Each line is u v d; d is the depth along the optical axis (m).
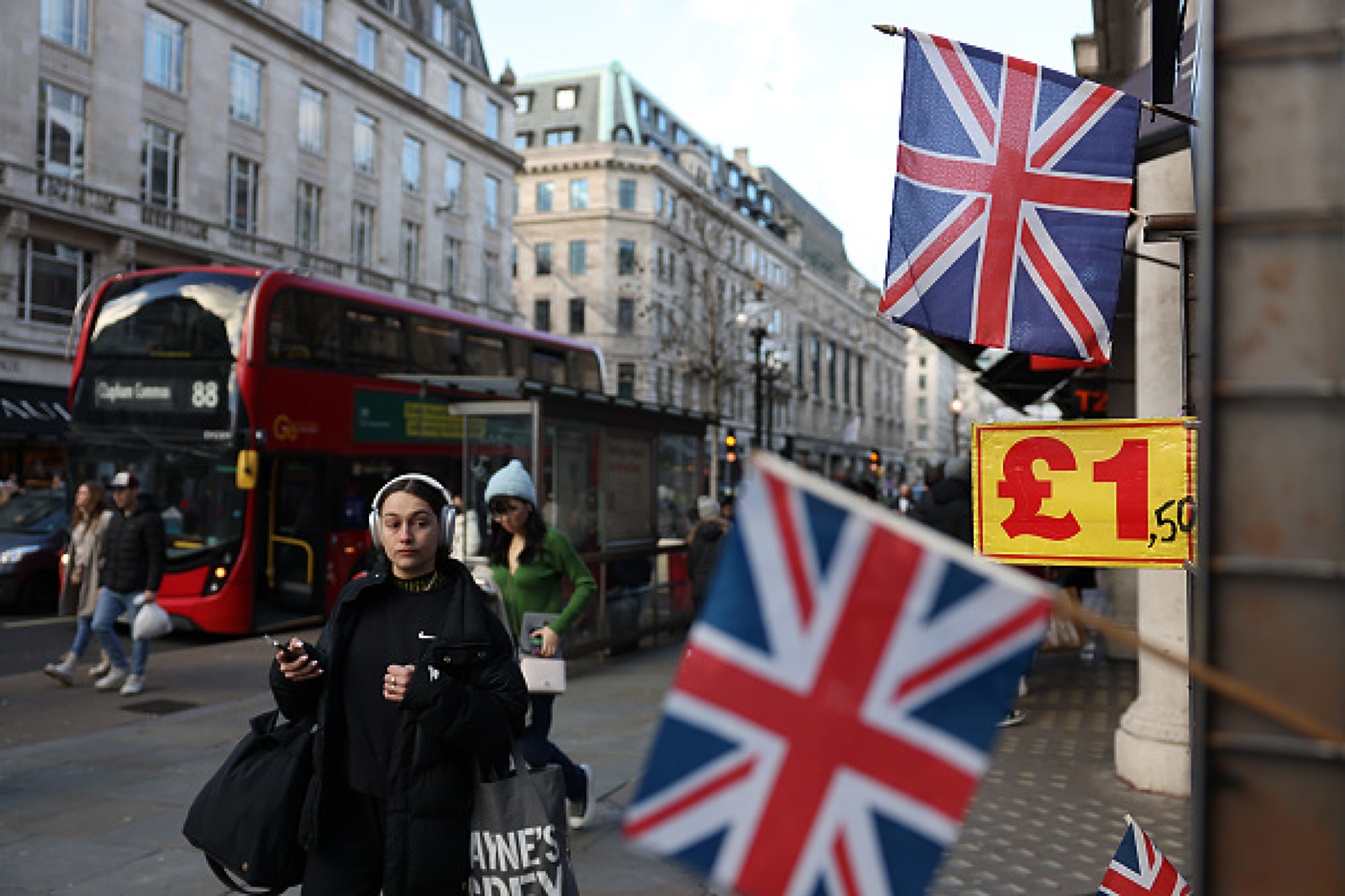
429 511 3.05
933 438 132.12
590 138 65.06
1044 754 6.81
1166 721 5.98
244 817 2.87
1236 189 1.68
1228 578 1.64
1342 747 1.57
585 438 11.16
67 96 28.84
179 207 32.16
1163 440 4.59
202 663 11.27
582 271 59.62
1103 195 4.30
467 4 46.91
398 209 41.28
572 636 10.67
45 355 28.50
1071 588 10.61
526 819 2.85
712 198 65.50
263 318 13.12
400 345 15.34
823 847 1.31
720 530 10.95
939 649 1.32
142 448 13.21
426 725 2.77
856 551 1.34
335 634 2.99
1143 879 2.78
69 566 10.03
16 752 7.18
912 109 4.34
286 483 13.48
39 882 4.71
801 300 81.56
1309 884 1.58
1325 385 1.61
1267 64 1.67
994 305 4.31
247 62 34.59
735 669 1.34
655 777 1.33
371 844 2.96
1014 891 4.42
